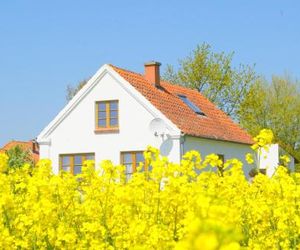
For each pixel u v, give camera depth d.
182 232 7.82
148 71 35.75
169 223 8.44
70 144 32.72
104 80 32.47
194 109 36.44
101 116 32.44
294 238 8.59
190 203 7.94
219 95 56.53
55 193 9.65
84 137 32.53
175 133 30.67
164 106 33.28
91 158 32.41
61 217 9.59
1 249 7.71
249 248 8.38
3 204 8.45
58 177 9.73
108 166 9.91
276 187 9.68
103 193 9.48
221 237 2.24
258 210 9.15
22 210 9.18
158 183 9.05
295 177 10.77
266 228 9.27
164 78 57.81
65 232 8.56
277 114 61.00
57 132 32.94
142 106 31.77
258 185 10.25
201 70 56.78
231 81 56.56
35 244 8.44
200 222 2.28
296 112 61.41
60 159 32.81
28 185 9.16
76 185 10.35
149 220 8.15
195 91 40.47
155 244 6.71
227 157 35.69
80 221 9.59
